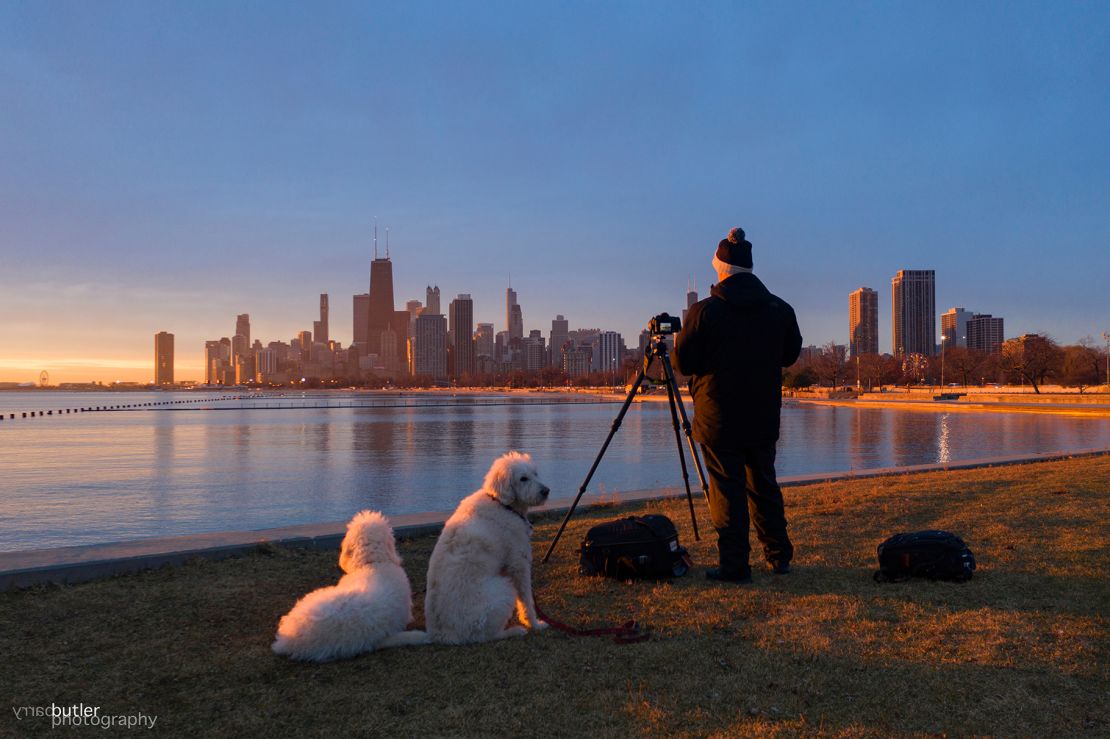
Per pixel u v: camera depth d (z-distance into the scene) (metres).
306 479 21.59
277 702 3.48
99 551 6.19
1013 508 7.98
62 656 4.11
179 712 3.39
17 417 76.56
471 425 52.06
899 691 3.44
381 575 4.43
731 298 5.32
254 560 6.39
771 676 3.65
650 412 74.25
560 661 3.92
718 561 6.21
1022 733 3.01
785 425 43.66
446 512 8.52
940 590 5.00
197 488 19.72
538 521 8.55
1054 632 4.11
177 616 4.84
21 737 3.15
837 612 4.61
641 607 4.88
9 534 13.29
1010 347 100.81
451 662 3.93
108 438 42.38
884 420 48.41
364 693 3.55
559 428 47.59
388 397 170.62
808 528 7.27
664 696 3.45
